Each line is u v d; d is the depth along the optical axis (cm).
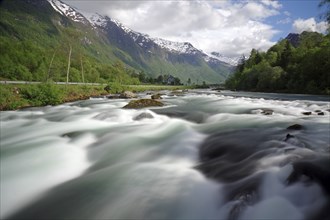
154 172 913
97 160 1080
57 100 3431
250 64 11644
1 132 1611
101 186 841
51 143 1283
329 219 588
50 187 879
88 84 6294
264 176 739
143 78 17662
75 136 1372
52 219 712
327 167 731
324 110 2205
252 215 627
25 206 780
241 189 712
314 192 654
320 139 1062
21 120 2070
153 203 734
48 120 2027
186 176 866
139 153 1117
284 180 705
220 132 1328
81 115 2167
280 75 7431
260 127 1415
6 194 837
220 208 688
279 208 635
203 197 741
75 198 791
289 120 1584
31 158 1096
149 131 1456
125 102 3388
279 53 9962
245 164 860
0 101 2869
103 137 1345
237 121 1642
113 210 720
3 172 971
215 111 2162
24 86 3506
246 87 9069
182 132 1412
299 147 923
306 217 605
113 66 11206
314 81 6269
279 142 1008
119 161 1048
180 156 1062
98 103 3328
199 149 1120
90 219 695
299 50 8238
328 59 5941
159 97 3819
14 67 7169
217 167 895
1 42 8931
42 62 8069
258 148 974
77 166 1035
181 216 682
